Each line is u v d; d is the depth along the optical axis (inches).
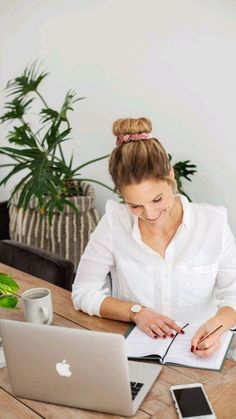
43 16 152.5
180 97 126.0
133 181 58.4
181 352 57.5
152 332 60.9
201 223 67.2
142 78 133.0
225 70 115.2
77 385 48.6
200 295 68.4
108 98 142.6
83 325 65.2
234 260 67.6
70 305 71.2
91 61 143.7
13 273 83.8
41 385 50.4
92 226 135.2
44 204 126.1
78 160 155.9
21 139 127.0
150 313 63.4
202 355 56.2
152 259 68.2
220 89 117.3
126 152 59.2
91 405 49.2
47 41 153.8
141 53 131.3
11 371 51.2
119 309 65.2
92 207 136.2
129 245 68.9
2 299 56.2
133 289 69.8
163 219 62.2
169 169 60.5
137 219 67.6
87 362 47.0
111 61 138.9
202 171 126.1
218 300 67.8
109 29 136.9
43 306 63.7
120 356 45.6
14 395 52.7
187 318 68.9
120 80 138.3
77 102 150.8
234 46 112.2
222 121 118.8
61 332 47.0
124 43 134.5
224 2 111.7
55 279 83.9
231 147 118.6
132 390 51.4
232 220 122.9
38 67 158.7
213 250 67.2
